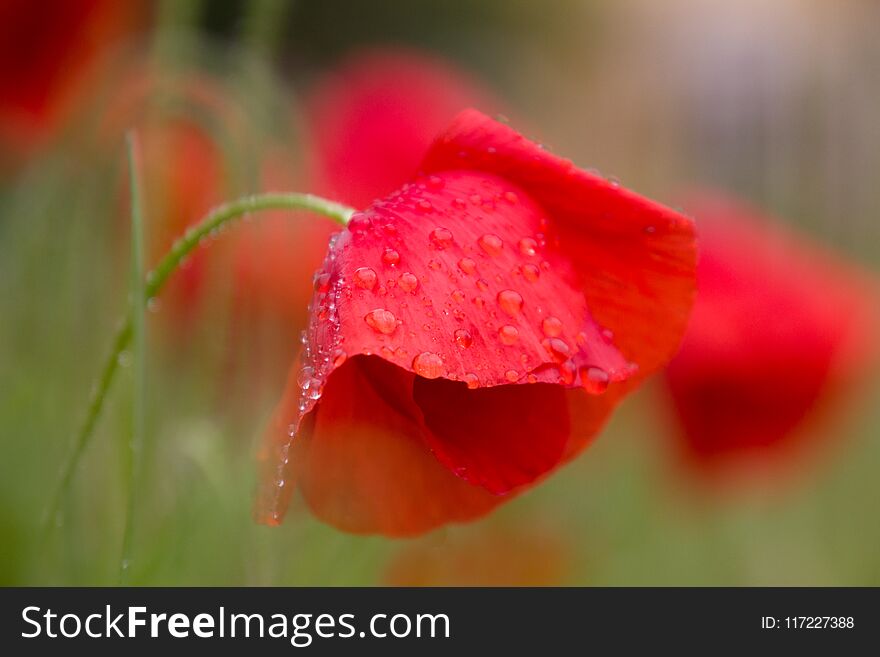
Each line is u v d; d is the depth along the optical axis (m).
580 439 0.32
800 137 0.66
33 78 0.40
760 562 0.54
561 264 0.31
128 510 0.31
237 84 0.38
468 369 0.29
